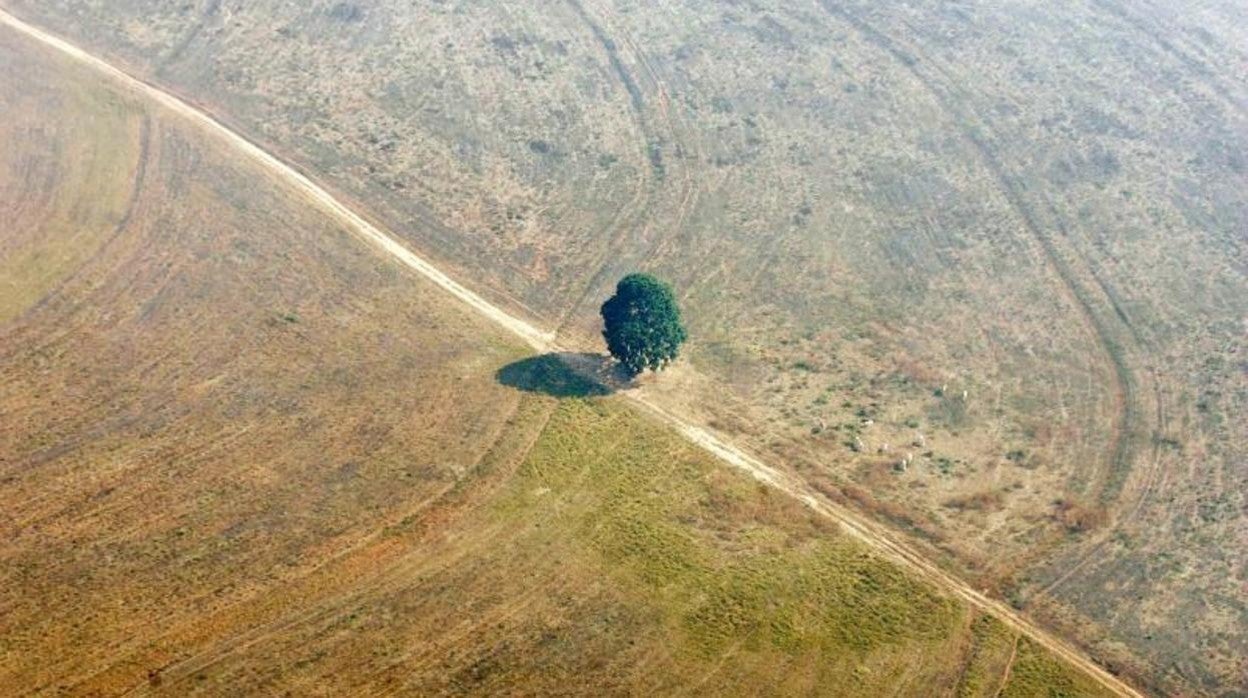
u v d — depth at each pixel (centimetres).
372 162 9638
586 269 8706
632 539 6012
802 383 7688
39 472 6128
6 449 6256
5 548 5641
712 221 9281
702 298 8462
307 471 6328
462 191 9438
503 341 7700
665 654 5353
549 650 5325
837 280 8719
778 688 5231
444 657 5256
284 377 7044
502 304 8244
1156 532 6519
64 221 8200
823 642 5500
